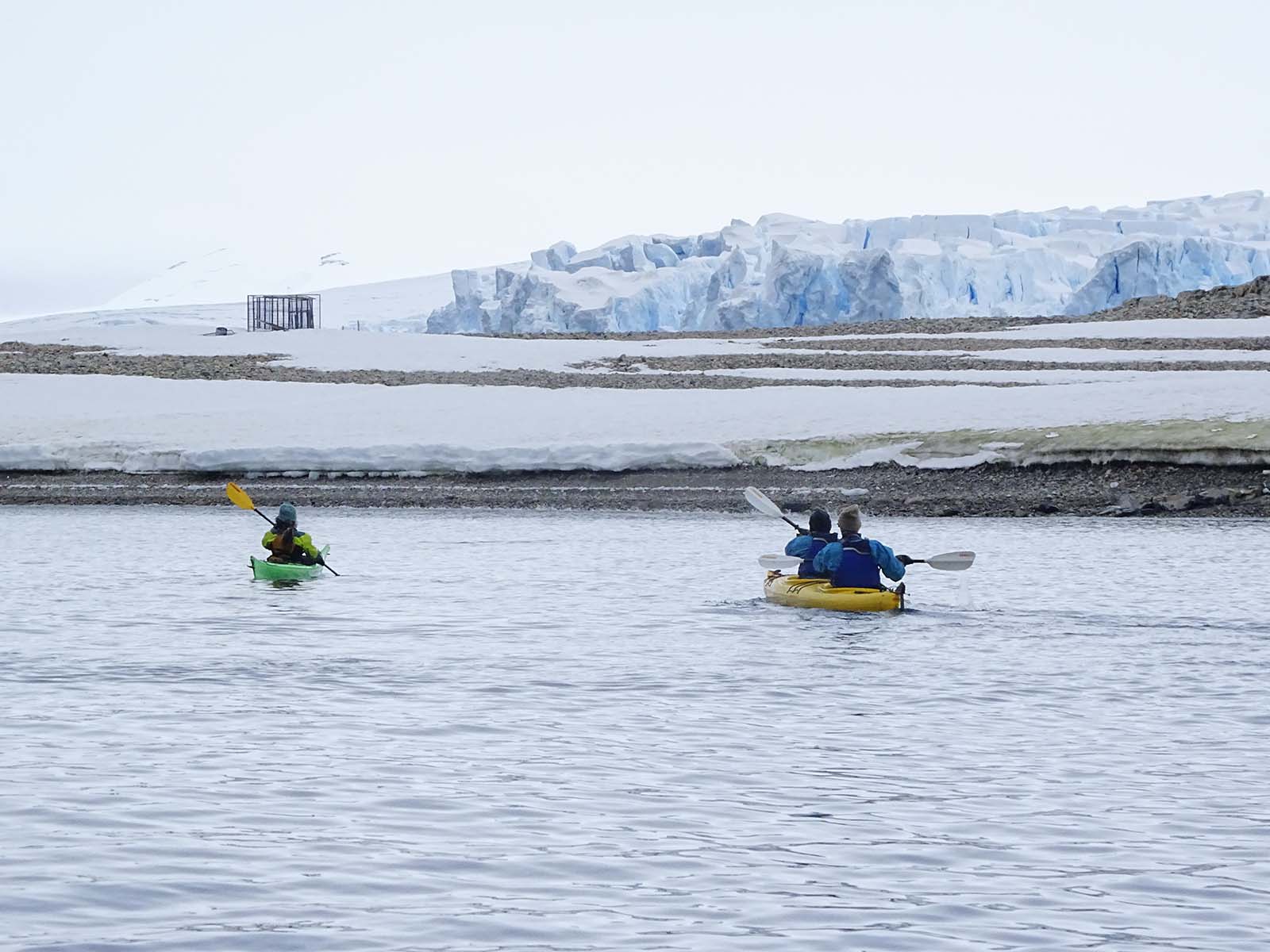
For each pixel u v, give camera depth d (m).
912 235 184.12
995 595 24.42
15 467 55.34
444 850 9.41
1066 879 8.91
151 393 65.12
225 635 19.86
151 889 8.50
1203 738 13.20
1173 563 29.81
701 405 57.16
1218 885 8.79
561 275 155.38
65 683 15.91
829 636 19.78
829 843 9.68
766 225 186.88
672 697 15.28
